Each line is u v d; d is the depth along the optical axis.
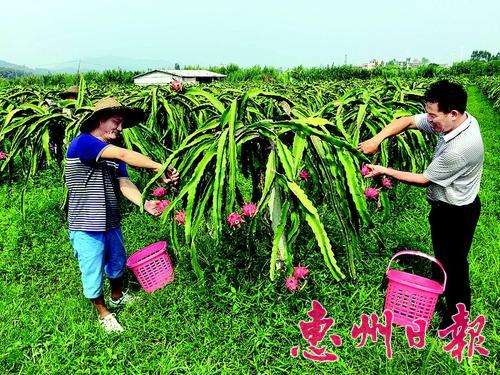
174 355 2.36
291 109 2.95
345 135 2.78
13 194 5.01
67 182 2.50
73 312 2.78
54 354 2.39
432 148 4.45
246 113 3.12
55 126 4.44
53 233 3.93
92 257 2.54
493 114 13.50
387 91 4.93
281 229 2.39
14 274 3.30
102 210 2.52
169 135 4.79
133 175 5.75
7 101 6.14
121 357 2.38
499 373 2.21
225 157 2.42
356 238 2.70
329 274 2.87
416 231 3.76
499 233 3.73
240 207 3.00
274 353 2.35
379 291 2.82
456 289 2.46
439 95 2.12
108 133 2.52
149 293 2.91
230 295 2.60
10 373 2.30
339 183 2.60
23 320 2.67
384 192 3.26
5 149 5.61
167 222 3.90
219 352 2.36
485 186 5.30
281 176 2.49
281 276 2.73
